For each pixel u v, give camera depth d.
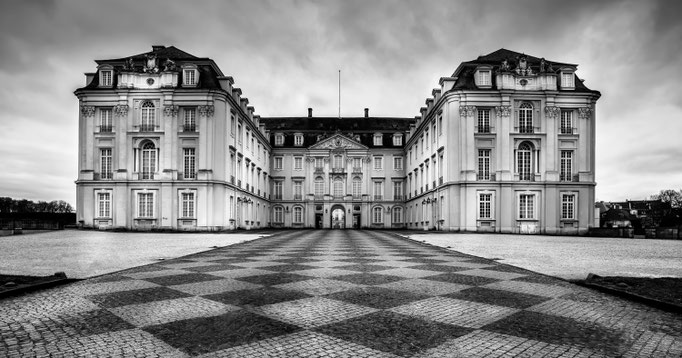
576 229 42.91
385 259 14.66
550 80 43.25
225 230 42.34
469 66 44.19
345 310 7.02
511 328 6.10
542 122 43.09
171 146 42.19
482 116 43.19
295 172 66.31
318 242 25.03
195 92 41.97
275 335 5.70
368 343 5.41
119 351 5.07
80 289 8.75
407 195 64.19
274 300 7.73
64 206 115.62
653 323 6.44
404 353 5.06
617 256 16.97
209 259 14.59
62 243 23.05
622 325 6.32
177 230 41.59
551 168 42.91
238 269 11.86
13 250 18.38
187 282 9.63
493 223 42.09
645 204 110.56
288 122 71.19
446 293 8.45
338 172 65.56
